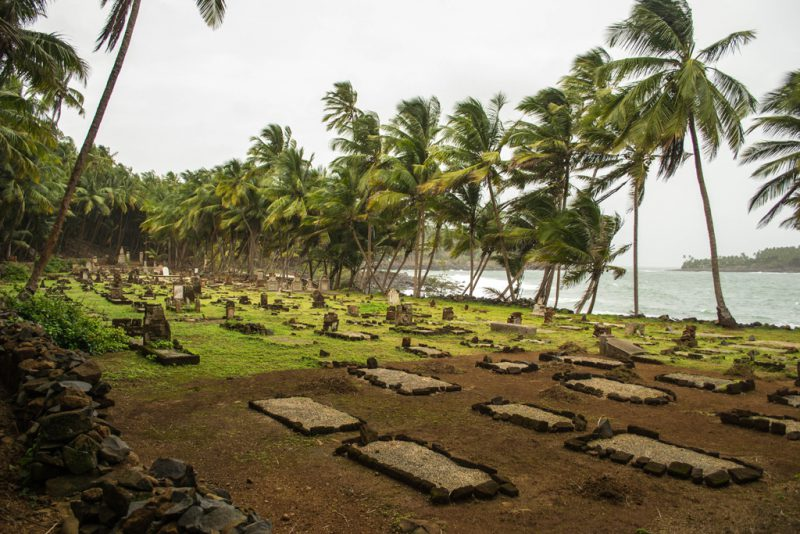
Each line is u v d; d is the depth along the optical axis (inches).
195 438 224.4
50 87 624.7
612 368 441.1
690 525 161.8
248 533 119.3
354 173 1465.3
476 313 1004.6
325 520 155.8
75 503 128.6
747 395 359.9
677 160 926.4
